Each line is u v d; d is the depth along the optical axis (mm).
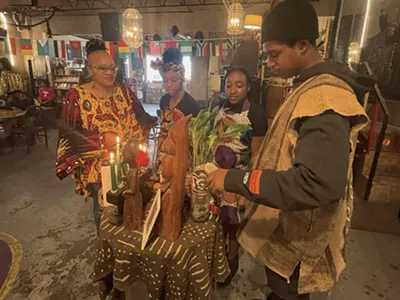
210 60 7664
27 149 4309
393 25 3314
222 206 1388
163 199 1013
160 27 8125
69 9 8055
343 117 670
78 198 2766
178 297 1003
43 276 1706
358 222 2369
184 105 1822
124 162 1108
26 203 2652
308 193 623
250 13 7242
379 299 1581
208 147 1170
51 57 7520
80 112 1464
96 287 1620
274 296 1143
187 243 1002
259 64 3852
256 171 714
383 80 3490
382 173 2941
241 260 1879
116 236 1038
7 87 6516
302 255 902
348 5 4020
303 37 751
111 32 5098
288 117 840
